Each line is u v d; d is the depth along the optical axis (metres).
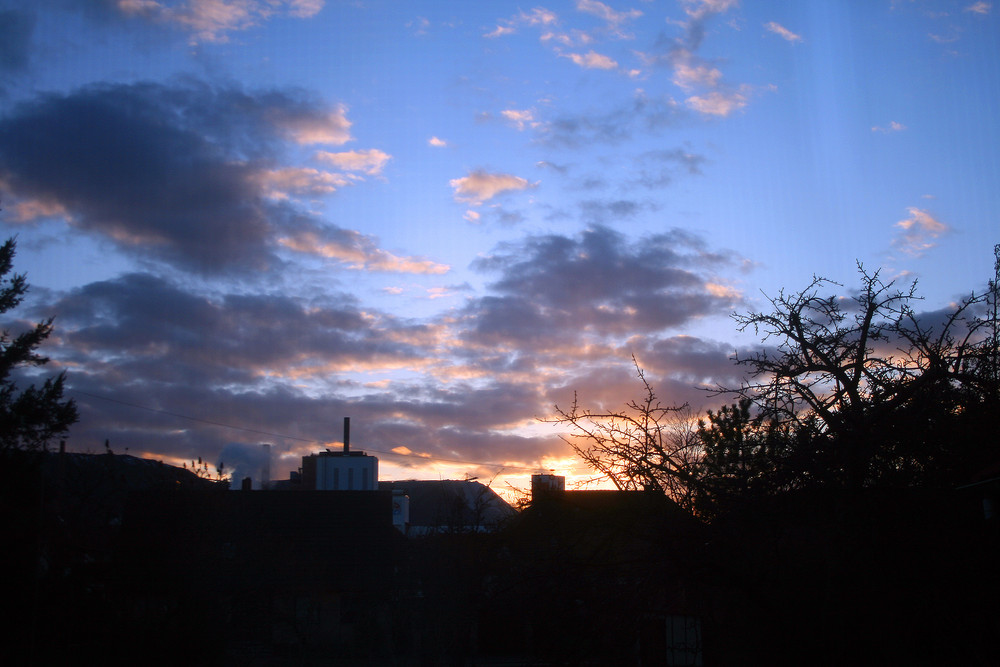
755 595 8.98
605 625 9.74
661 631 10.95
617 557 10.48
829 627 8.64
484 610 12.89
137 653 19.06
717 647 10.41
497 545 12.59
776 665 9.33
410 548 22.36
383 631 26.22
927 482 8.88
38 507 17.06
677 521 9.27
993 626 7.68
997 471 7.62
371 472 51.59
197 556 20.55
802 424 9.53
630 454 9.91
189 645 19.72
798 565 9.16
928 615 8.04
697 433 10.14
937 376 8.94
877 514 8.34
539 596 10.28
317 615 27.92
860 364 9.45
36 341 17.50
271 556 23.11
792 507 9.16
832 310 9.95
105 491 21.02
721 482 9.46
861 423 8.88
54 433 17.22
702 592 9.95
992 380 9.07
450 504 21.42
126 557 20.27
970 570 7.75
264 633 24.02
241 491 34.03
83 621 18.70
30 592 16.69
